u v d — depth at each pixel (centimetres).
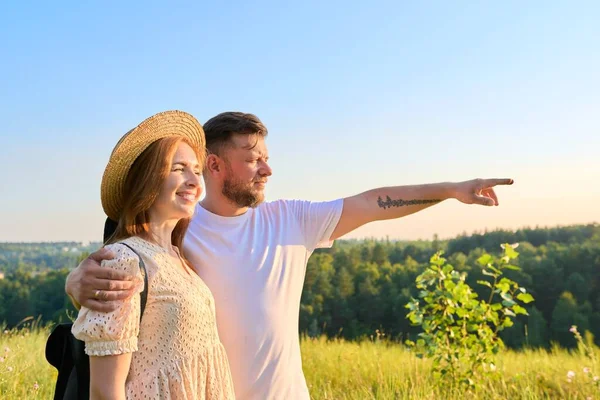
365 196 312
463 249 9450
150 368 207
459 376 621
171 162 228
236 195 285
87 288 196
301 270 298
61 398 218
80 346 208
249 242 286
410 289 6469
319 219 303
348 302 6606
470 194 303
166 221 236
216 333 233
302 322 6194
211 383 224
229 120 286
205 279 277
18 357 604
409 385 657
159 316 210
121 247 209
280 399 274
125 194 230
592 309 6275
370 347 969
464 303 629
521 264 7238
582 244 8100
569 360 791
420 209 312
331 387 670
